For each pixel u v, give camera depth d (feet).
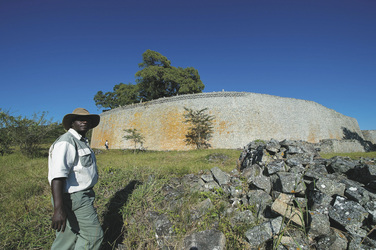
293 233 9.51
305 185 12.46
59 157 7.30
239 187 13.94
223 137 73.15
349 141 75.46
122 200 13.78
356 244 8.85
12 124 40.63
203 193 13.93
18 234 10.48
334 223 9.97
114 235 11.31
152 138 80.84
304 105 91.40
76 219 8.00
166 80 106.73
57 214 6.93
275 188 12.94
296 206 11.31
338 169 14.12
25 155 40.16
